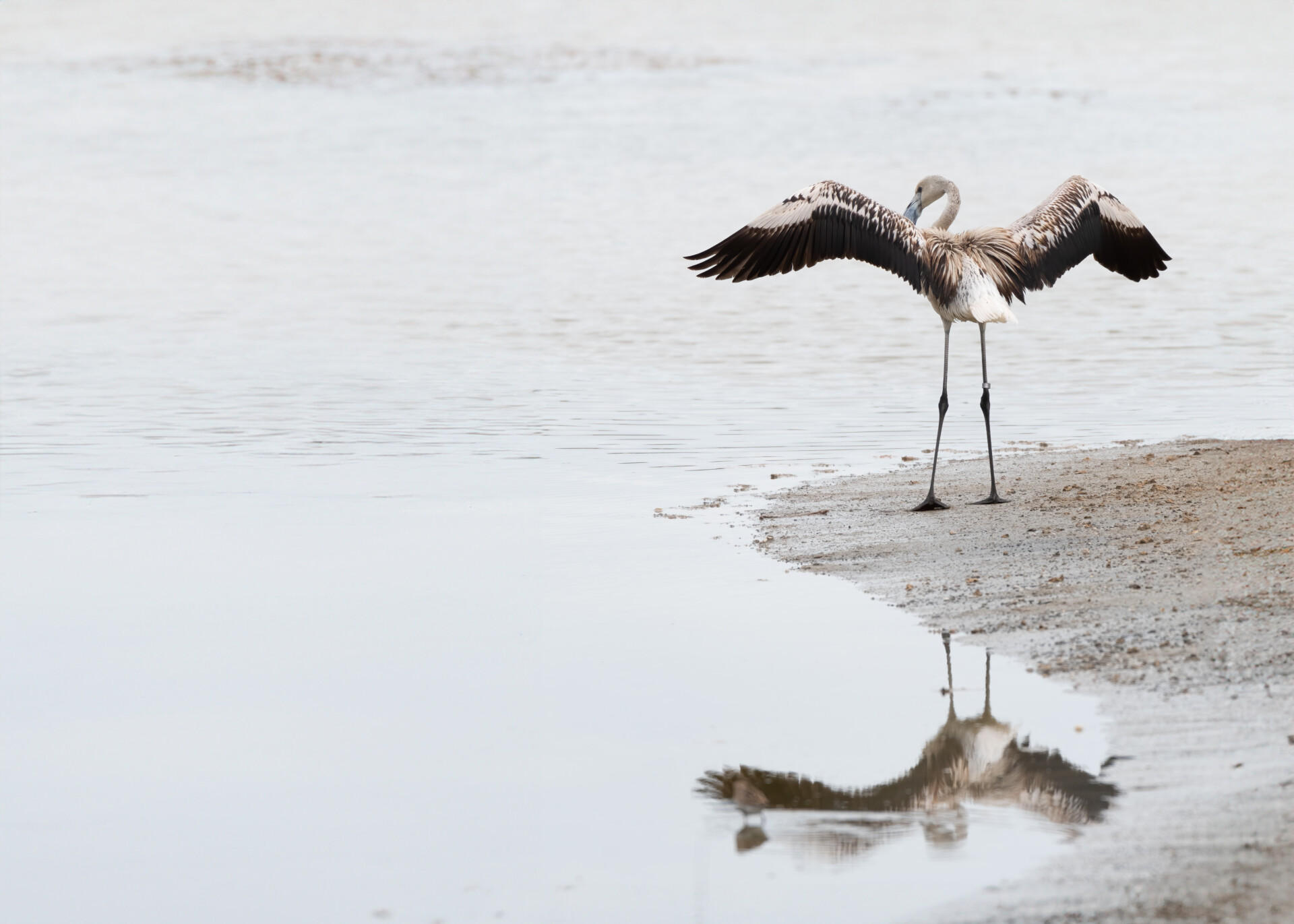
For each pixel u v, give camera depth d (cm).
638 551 1366
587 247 3612
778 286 3225
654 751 877
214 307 3025
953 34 8081
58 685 1031
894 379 2319
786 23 8500
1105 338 2605
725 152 4856
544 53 7350
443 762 872
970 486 1558
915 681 972
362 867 743
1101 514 1358
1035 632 1045
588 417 2070
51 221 4016
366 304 3047
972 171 4428
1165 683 921
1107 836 719
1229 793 758
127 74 6750
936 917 662
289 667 1060
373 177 4625
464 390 2272
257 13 8619
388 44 7625
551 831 774
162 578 1315
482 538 1434
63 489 1692
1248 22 8300
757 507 1536
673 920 678
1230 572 1120
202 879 737
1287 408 2016
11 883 739
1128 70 6806
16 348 2631
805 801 802
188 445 1920
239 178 4638
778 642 1072
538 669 1037
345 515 1548
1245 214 3819
